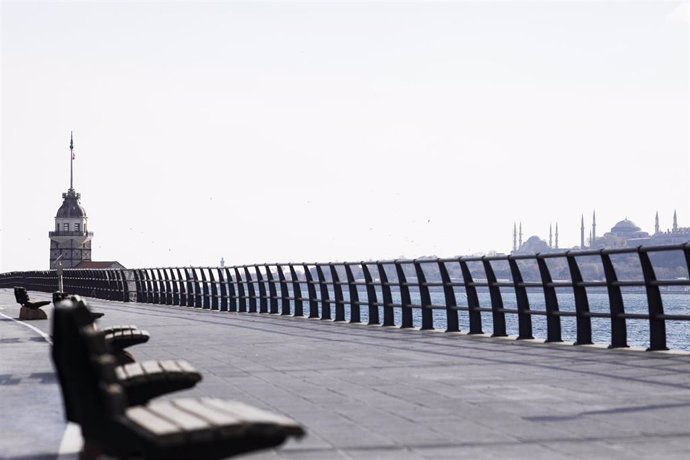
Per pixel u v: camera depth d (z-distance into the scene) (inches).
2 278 5344.5
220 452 252.2
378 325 1316.4
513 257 967.0
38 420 454.0
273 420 249.3
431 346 897.5
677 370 649.0
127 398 355.3
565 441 381.7
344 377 621.9
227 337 1062.4
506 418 441.1
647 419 435.8
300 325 1352.1
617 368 665.0
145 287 2696.9
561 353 800.9
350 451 362.0
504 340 980.6
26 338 1069.8
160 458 250.2
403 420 437.1
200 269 2145.7
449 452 359.6
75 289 3499.0
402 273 1237.1
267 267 1781.5
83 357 267.0
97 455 328.5
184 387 361.4
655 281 793.6
